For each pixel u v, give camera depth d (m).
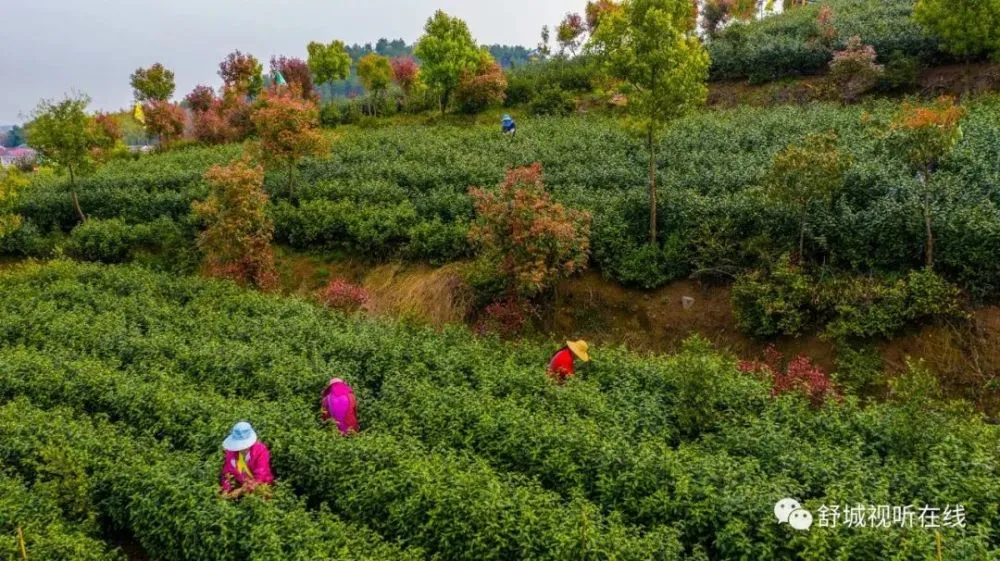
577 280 19.12
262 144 25.62
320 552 8.59
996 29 25.81
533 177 18.09
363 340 15.86
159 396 13.03
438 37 37.44
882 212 16.33
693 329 17.25
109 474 11.02
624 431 11.58
